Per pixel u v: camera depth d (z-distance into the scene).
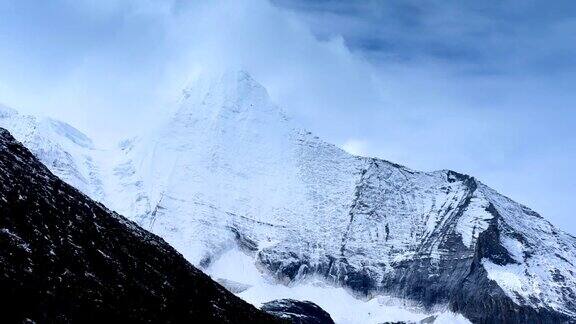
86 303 114.25
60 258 118.62
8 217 116.88
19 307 102.19
